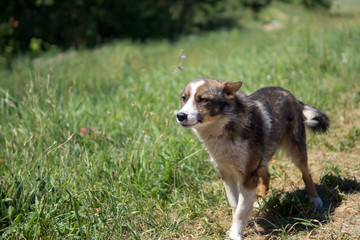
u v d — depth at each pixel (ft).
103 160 15.79
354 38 34.58
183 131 18.61
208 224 12.97
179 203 14.55
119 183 14.43
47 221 12.30
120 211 12.69
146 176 15.16
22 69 42.34
